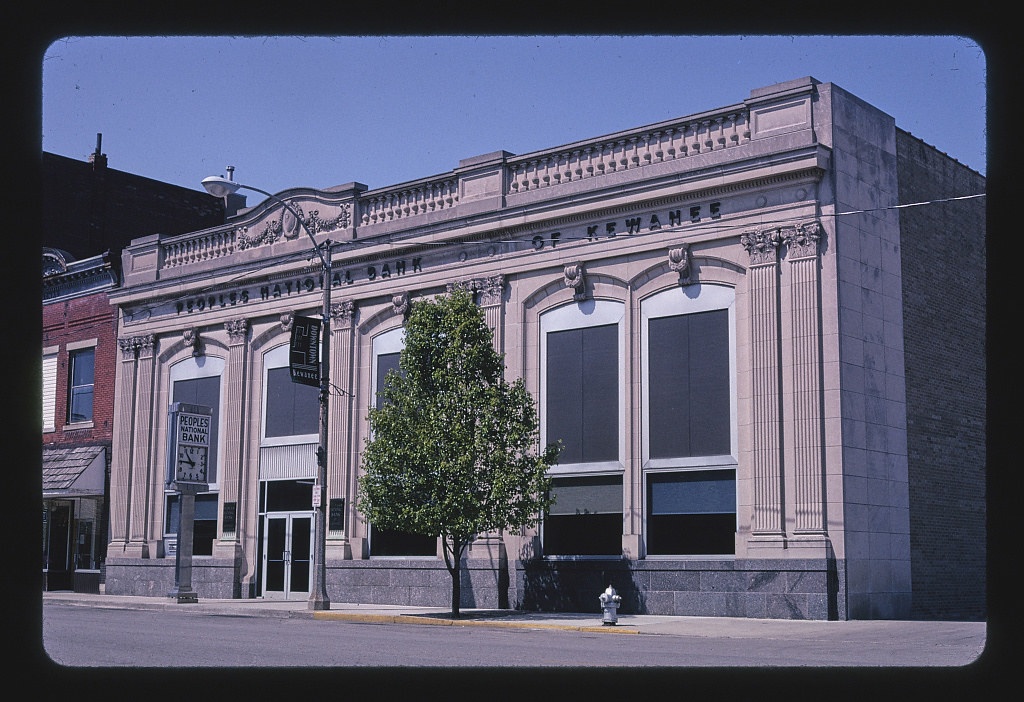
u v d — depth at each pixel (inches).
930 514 1007.0
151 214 1875.0
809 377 911.7
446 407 944.9
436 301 1008.9
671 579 968.3
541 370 1088.8
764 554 913.5
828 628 806.5
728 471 956.6
